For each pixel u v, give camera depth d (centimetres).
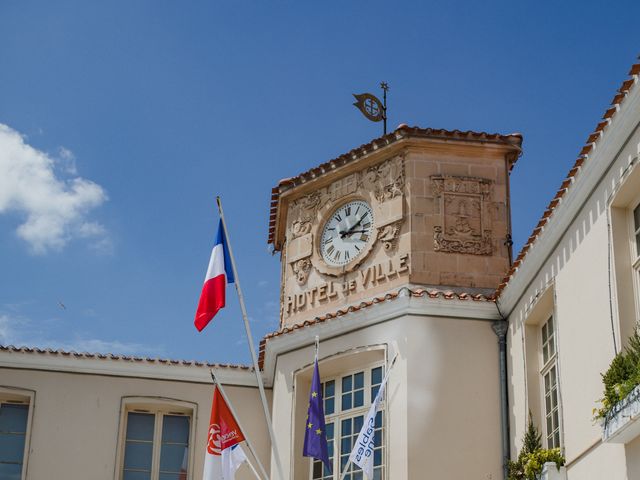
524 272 1845
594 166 1565
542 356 1842
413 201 2120
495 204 2139
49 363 2155
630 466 1409
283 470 2041
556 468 1636
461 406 1922
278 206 2336
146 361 2181
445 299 1980
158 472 2142
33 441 2103
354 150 2205
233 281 1842
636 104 1438
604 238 1542
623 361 1394
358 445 1836
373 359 2014
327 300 2172
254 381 2214
